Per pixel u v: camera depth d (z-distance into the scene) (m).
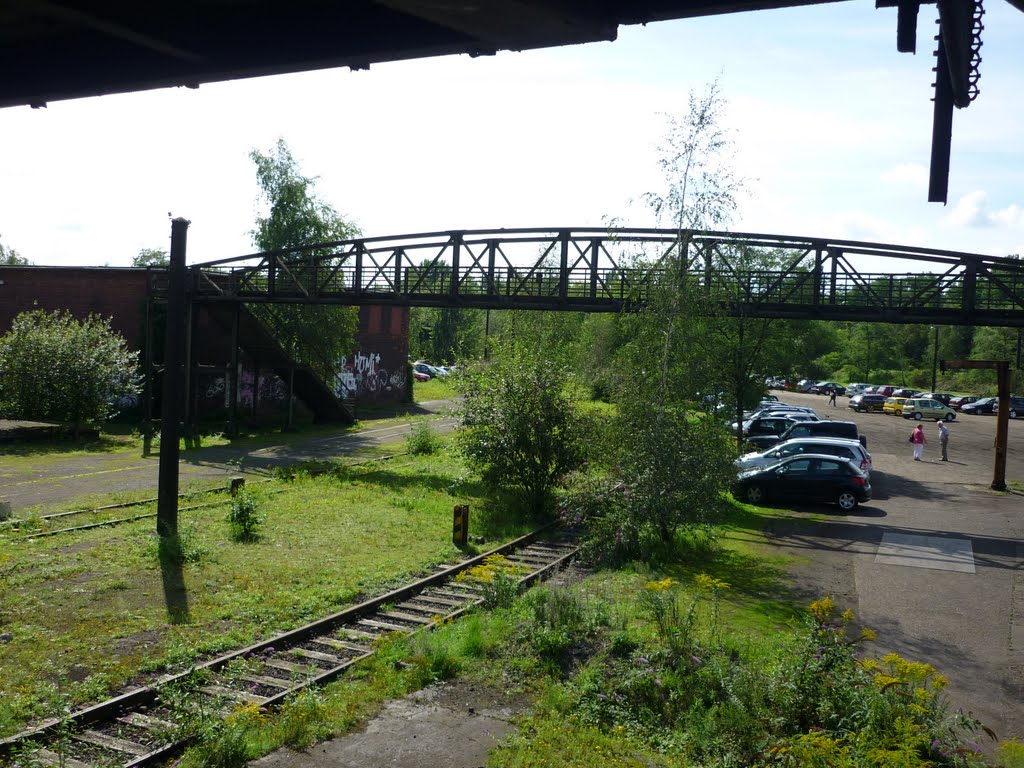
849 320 21.70
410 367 56.41
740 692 8.20
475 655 9.86
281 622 11.23
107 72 6.45
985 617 12.35
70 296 39.12
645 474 15.65
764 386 26.31
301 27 5.79
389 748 7.50
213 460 27.38
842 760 6.61
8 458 25.41
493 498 22.02
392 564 14.61
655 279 17.69
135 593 12.16
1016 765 7.30
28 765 6.80
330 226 42.84
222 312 34.72
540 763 7.15
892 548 17.33
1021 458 35.41
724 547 17.20
